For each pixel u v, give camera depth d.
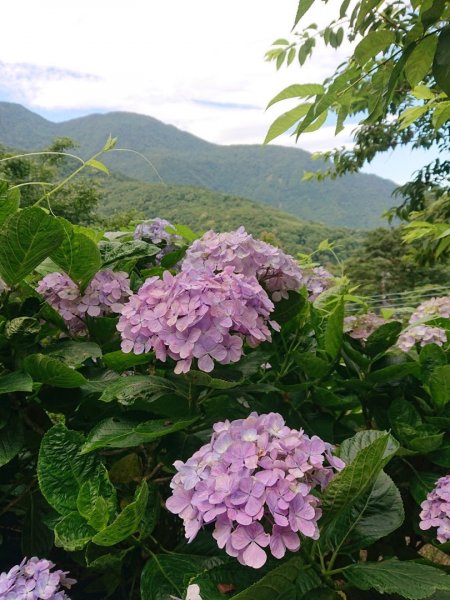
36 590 1.13
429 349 1.84
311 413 1.87
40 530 1.48
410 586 1.04
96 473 1.28
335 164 8.27
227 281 1.39
